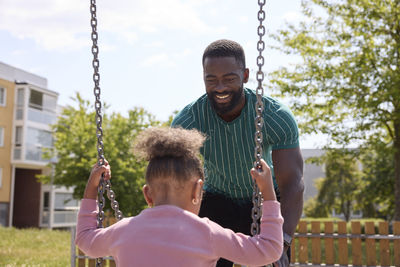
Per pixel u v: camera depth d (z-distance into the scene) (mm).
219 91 2424
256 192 1969
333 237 7082
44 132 33781
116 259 1795
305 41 14297
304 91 13758
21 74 33500
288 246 2352
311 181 46844
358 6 13758
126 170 19312
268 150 2828
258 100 1987
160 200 1838
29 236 13445
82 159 19547
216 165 2869
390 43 13578
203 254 1705
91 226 2014
